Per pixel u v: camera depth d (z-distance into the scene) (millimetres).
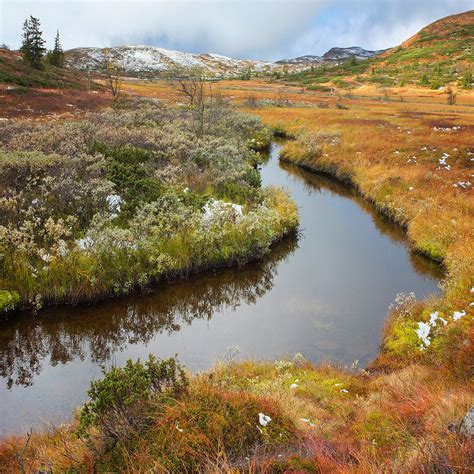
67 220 14320
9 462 6324
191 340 12102
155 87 96375
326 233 20422
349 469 4578
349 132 39594
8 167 17828
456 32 175625
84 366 10906
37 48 70750
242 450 5371
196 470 4879
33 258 13320
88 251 13758
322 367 9977
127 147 23734
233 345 11680
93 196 16266
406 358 10086
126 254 14031
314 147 34438
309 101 77875
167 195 17312
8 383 10109
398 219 21266
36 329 12359
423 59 149375
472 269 13117
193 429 5457
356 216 22891
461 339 9406
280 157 36688
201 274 15336
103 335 12586
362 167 28797
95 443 5598
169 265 14461
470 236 16906
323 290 14812
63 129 27594
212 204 18203
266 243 17062
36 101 49531
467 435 4898
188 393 6289
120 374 6203
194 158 24422
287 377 8930
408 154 30047
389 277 15742
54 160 19516
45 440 6945
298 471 4746
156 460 5023
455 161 28047
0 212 14625
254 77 181625
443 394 6797
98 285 13109
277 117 54125
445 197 21266
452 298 11922
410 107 69000
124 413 5730
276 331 12344
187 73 52281
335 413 7426
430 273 16047
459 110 65625
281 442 5617
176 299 14156
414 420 6340
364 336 11898
